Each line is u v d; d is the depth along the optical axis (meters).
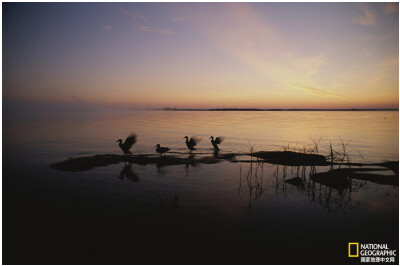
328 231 6.49
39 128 31.05
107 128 32.06
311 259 5.39
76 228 6.50
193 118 63.81
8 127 32.09
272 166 12.98
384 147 18.33
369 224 6.85
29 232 6.30
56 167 12.33
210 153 16.20
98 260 5.28
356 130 30.28
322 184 10.03
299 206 7.95
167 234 6.25
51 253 5.48
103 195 8.70
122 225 6.66
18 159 14.13
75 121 45.59
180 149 17.66
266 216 7.25
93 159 14.00
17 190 9.15
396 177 10.67
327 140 21.91
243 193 9.02
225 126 36.84
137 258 5.35
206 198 8.52
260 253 5.57
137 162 13.59
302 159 13.93
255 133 27.44
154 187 9.58
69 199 8.35
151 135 25.34
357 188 9.59
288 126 36.62
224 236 6.20
